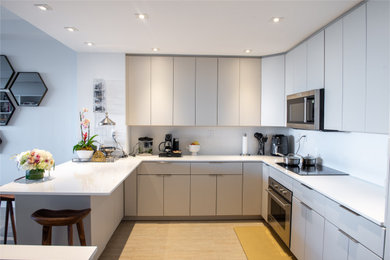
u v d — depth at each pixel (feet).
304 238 7.05
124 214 10.93
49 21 7.60
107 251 8.55
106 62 11.17
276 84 11.22
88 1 6.28
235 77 11.63
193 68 11.51
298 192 7.43
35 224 6.73
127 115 11.45
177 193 10.94
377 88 5.48
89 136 11.21
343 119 6.72
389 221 4.16
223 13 6.97
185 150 12.78
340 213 5.43
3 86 12.05
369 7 5.74
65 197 6.73
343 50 6.75
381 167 6.57
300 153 11.22
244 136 12.48
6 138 12.30
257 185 11.09
